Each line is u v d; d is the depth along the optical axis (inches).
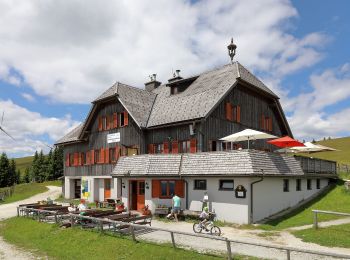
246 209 763.4
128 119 1221.1
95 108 1353.3
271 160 836.6
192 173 853.2
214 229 665.6
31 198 1786.4
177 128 1068.5
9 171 3420.3
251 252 519.8
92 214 783.1
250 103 1233.4
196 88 1195.9
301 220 770.2
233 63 1258.6
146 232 692.7
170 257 528.4
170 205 904.9
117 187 1249.4
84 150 1467.8
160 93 1375.5
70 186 1583.4
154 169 926.4
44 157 3553.2
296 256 494.0
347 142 4261.8
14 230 889.5
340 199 975.6
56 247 685.9
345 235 592.7
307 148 1184.2
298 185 995.9
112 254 590.2
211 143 1031.0
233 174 776.9
